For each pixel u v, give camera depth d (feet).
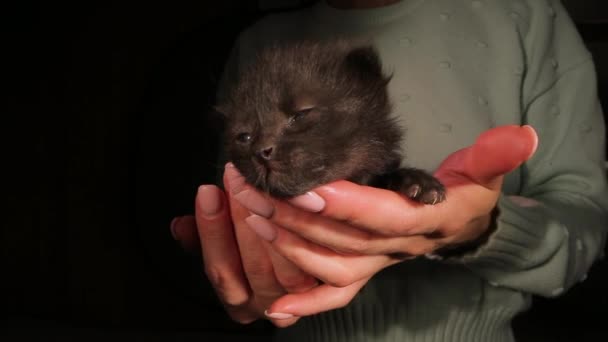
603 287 2.38
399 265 1.18
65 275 2.96
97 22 2.85
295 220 0.88
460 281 1.18
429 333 1.18
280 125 1.05
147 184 2.87
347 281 0.91
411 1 1.30
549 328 2.45
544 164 1.23
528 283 1.08
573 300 2.44
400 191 0.92
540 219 1.05
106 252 2.91
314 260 0.90
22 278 2.97
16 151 2.94
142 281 2.91
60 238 2.95
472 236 0.99
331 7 1.35
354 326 1.20
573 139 1.23
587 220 1.15
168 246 2.88
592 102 1.26
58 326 2.89
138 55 2.84
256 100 1.08
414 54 1.26
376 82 1.13
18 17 2.87
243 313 1.09
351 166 1.05
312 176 1.01
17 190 2.96
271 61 1.13
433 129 1.21
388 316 1.19
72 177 2.91
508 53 1.24
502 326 1.22
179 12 2.81
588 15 2.48
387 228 0.87
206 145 2.82
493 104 1.24
